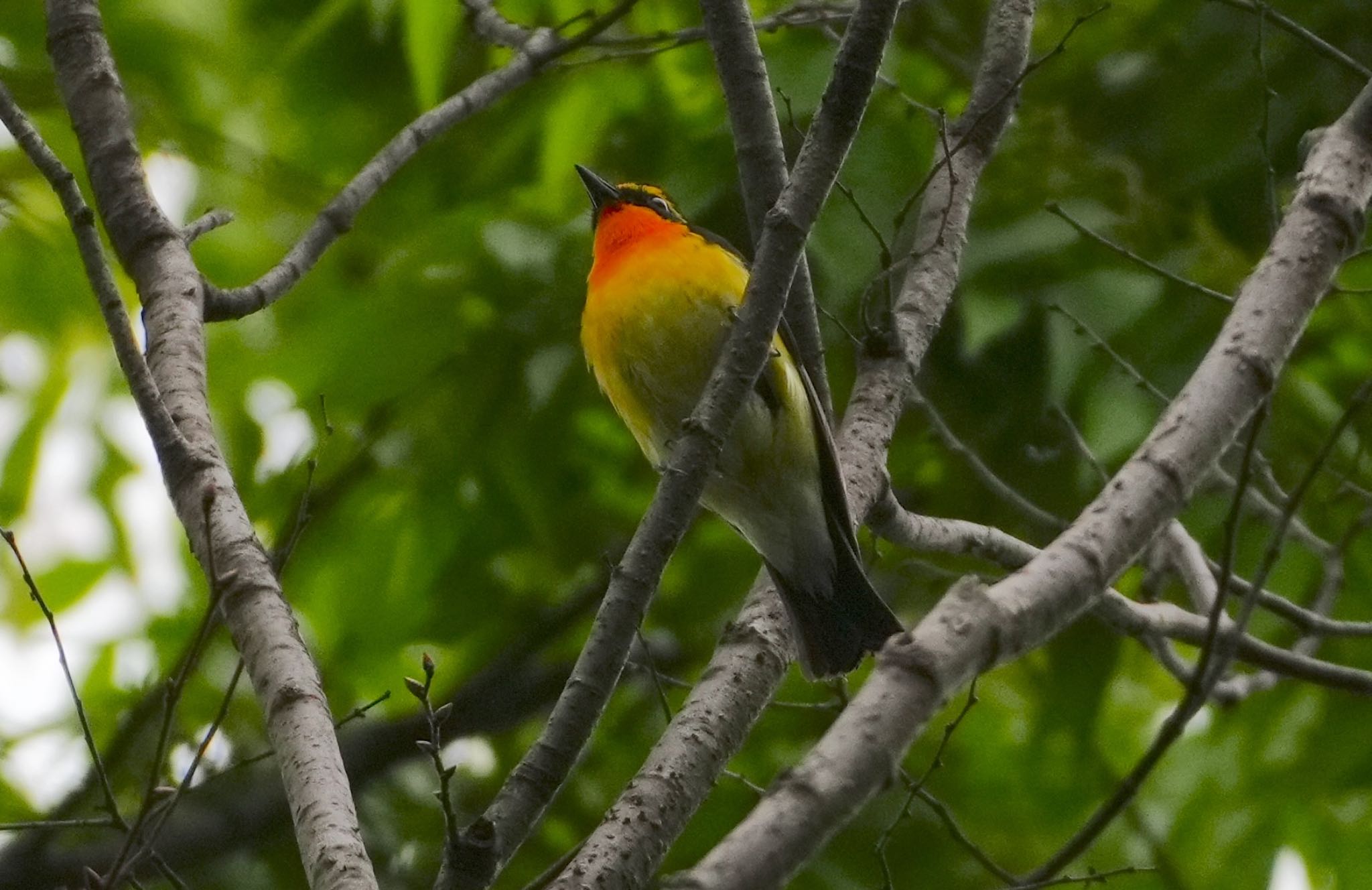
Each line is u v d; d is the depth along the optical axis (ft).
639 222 29.45
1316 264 19.03
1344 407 35.55
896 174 34.19
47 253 39.91
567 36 35.50
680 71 39.60
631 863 16.92
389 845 37.83
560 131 39.45
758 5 37.06
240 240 42.42
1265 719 36.96
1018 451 36.99
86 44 22.99
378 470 38.42
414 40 34.32
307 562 38.91
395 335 35.70
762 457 26.07
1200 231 36.06
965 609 14.21
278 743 16.60
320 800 15.88
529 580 43.01
